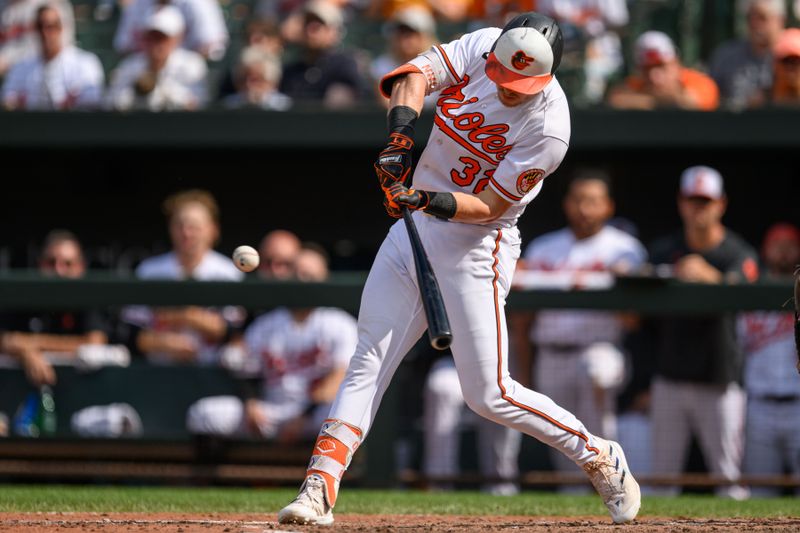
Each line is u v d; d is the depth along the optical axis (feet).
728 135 98.89
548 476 84.99
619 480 48.44
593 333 86.12
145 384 89.76
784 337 87.15
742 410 86.69
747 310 83.66
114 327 93.30
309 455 86.07
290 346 89.30
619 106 100.48
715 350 85.05
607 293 84.28
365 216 113.91
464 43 45.24
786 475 87.81
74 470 86.17
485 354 45.42
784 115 98.32
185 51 115.34
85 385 90.02
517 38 42.55
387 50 122.21
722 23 122.21
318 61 107.86
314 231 114.32
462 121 44.52
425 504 64.64
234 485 86.69
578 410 86.63
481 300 45.21
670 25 122.42
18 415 90.12
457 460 88.17
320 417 88.28
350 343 89.76
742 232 112.37
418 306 45.73
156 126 101.81
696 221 92.22
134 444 86.63
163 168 113.80
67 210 114.73
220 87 111.45
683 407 86.07
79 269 100.58
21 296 87.04
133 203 114.42
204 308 88.69
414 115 44.01
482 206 43.80
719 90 110.42
